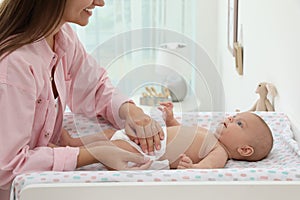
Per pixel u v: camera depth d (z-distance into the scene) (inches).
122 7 126.6
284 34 72.0
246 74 97.1
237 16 104.1
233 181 47.5
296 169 50.1
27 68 52.2
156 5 127.3
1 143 51.2
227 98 117.0
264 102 79.4
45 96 55.0
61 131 61.6
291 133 63.9
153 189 46.5
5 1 55.4
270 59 79.8
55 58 57.2
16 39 53.4
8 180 52.4
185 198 46.6
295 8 66.8
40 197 46.1
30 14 54.7
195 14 129.0
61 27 60.7
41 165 52.3
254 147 58.7
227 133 59.6
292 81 68.4
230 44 110.0
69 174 48.6
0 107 51.2
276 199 46.8
